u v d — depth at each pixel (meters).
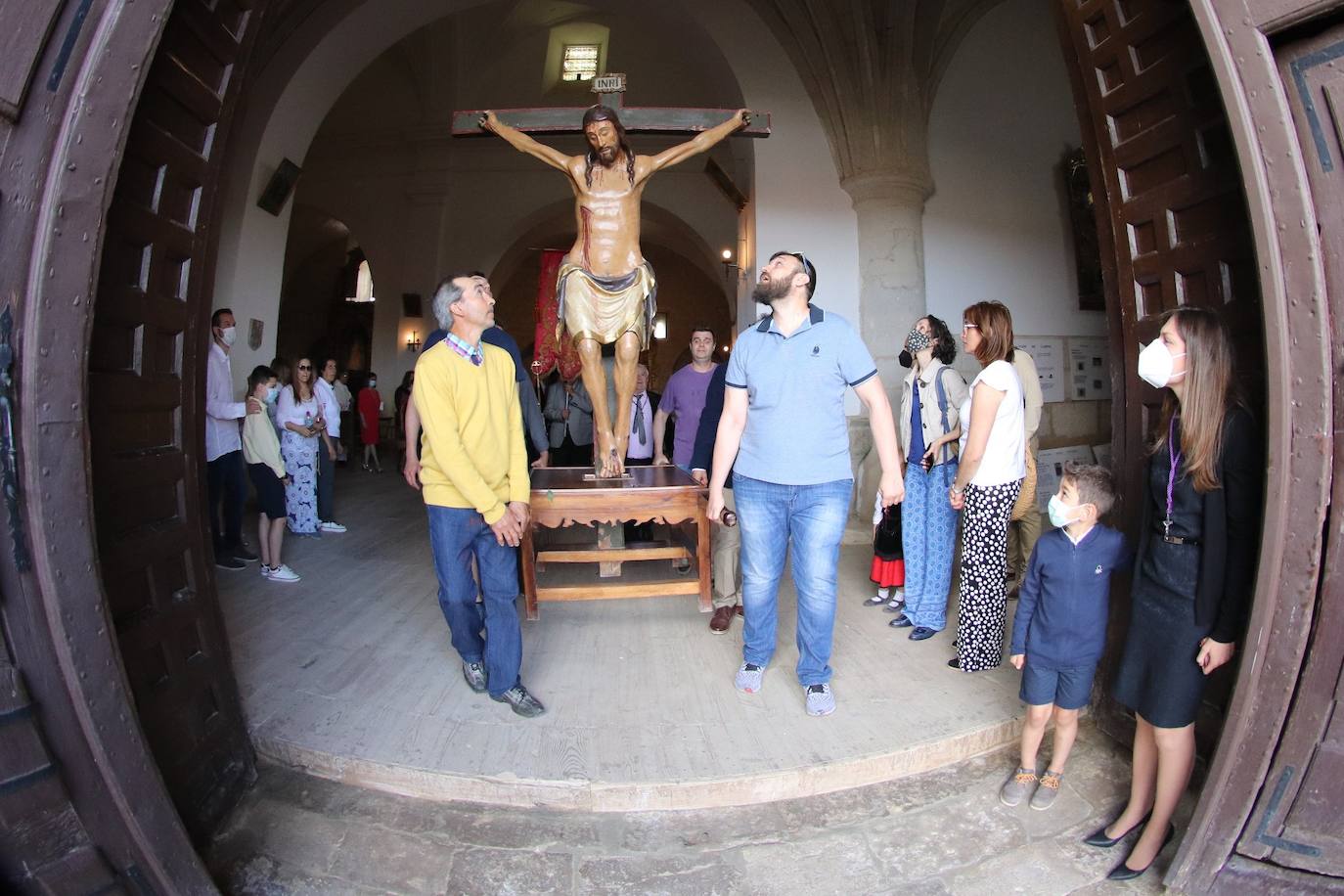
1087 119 2.51
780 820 2.20
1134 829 2.11
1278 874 1.75
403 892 1.91
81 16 1.36
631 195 3.71
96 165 1.44
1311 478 1.58
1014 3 7.02
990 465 2.85
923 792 2.33
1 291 1.33
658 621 3.60
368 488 8.95
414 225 13.21
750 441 2.65
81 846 1.47
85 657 1.47
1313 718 1.64
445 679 2.90
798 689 2.82
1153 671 1.92
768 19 6.48
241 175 5.98
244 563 4.72
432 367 2.45
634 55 12.97
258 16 2.11
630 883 1.94
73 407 1.45
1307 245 1.54
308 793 2.29
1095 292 7.37
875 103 6.30
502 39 12.77
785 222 6.57
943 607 3.42
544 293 5.88
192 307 2.09
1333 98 1.49
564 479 3.85
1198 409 1.79
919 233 6.54
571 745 2.40
